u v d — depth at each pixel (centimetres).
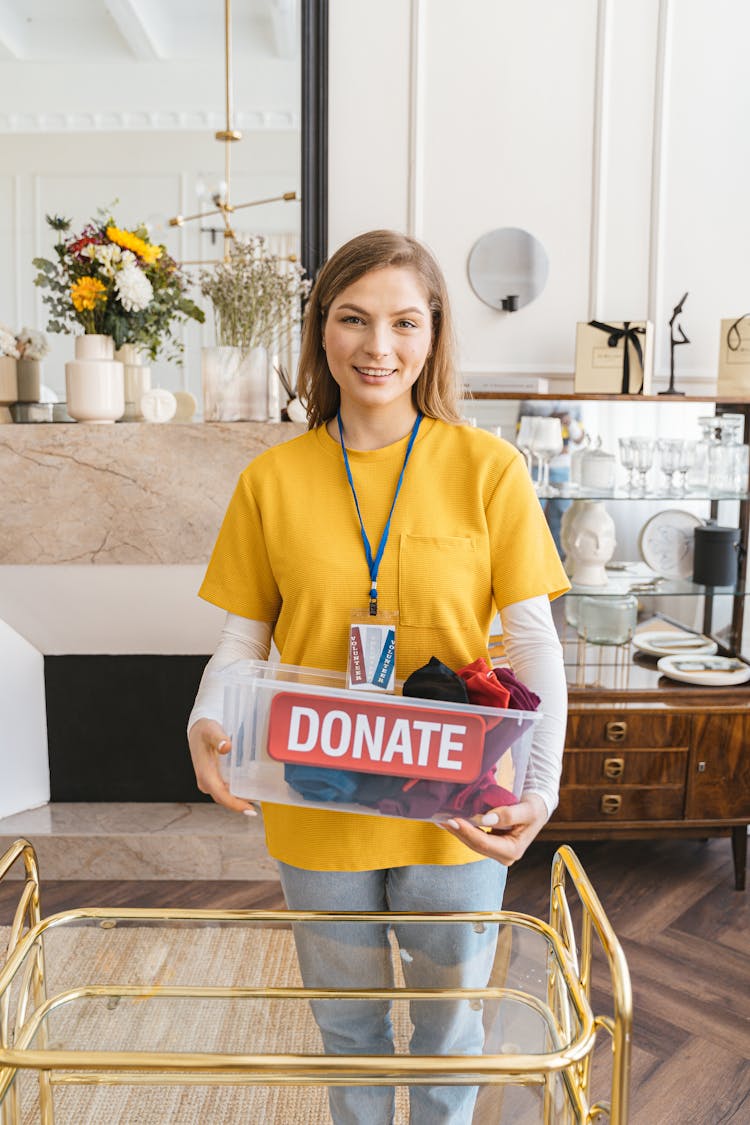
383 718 95
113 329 249
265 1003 105
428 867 113
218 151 370
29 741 276
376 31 269
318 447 118
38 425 234
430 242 277
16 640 269
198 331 342
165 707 280
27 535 238
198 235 366
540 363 282
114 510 237
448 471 113
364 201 275
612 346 263
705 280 280
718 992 207
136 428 234
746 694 256
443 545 110
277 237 315
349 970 111
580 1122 89
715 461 270
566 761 249
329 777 97
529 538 112
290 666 109
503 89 272
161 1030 100
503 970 108
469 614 111
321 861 113
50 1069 84
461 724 94
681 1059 185
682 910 243
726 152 276
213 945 112
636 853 276
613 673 271
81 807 280
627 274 279
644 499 265
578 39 271
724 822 252
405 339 108
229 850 260
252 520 118
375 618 109
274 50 301
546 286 279
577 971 99
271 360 248
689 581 283
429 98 272
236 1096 106
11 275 382
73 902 248
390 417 115
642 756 249
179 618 259
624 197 277
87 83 366
